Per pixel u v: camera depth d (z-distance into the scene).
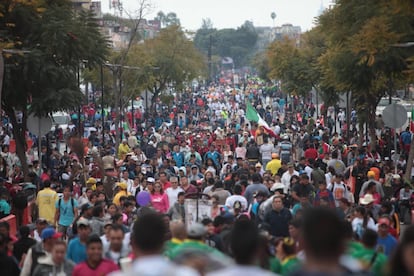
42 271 17.55
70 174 40.34
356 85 52.81
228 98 182.25
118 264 16.97
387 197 33.78
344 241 8.22
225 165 43.25
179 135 68.00
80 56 47.16
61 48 45.62
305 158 44.28
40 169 40.69
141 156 49.50
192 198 27.42
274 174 41.16
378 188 30.83
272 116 119.00
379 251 16.69
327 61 58.25
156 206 30.89
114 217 22.33
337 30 52.91
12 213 33.31
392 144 60.09
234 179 35.03
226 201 28.31
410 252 8.73
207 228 20.16
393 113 39.47
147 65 92.44
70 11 47.97
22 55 43.97
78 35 46.19
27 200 32.19
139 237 10.37
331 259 7.88
